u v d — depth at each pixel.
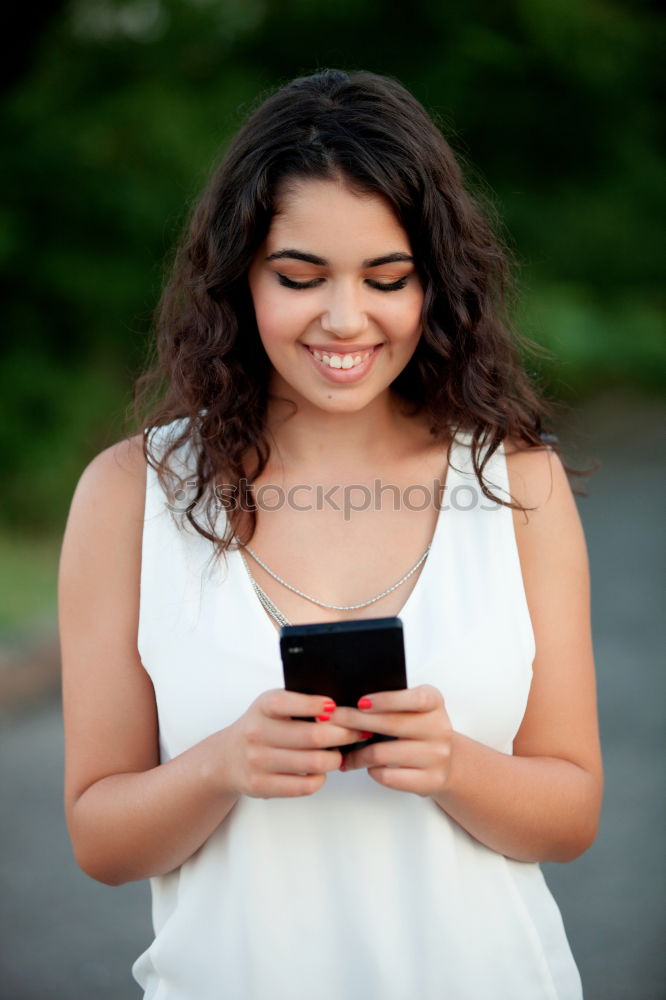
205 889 2.42
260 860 2.35
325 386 2.37
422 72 13.95
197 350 2.58
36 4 11.66
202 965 2.41
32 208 11.73
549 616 2.52
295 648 2.06
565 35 14.13
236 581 2.45
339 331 2.28
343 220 2.25
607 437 18.55
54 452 12.13
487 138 15.38
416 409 2.70
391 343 2.38
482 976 2.38
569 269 16.05
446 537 2.51
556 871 5.48
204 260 2.61
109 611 2.48
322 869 2.37
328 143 2.26
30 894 5.41
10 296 12.20
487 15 14.05
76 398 12.27
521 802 2.32
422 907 2.35
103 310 12.26
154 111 11.73
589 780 2.47
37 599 9.69
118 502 2.53
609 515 13.60
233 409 2.56
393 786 2.12
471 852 2.43
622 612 9.59
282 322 2.33
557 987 2.48
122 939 5.03
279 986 2.34
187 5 12.47
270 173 2.29
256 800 2.36
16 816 6.15
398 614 2.47
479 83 14.51
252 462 2.62
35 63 12.18
